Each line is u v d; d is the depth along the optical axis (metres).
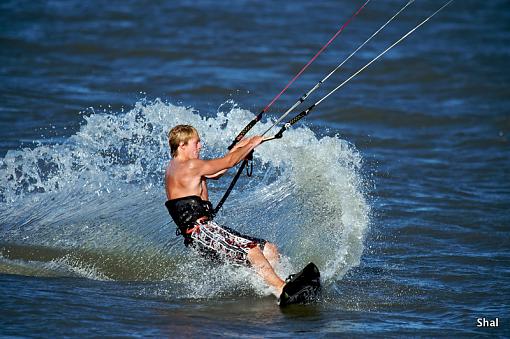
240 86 62.19
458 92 66.06
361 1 98.62
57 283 25.70
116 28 79.38
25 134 44.94
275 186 31.55
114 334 21.06
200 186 25.25
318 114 56.22
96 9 87.62
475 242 33.00
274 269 25.11
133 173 35.88
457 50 79.81
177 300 24.52
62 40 74.19
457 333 22.52
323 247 28.34
